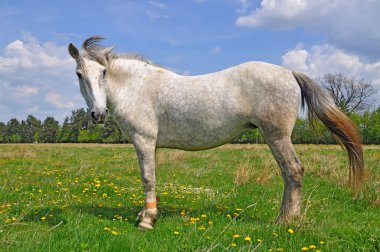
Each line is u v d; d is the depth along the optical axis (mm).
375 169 10055
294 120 4816
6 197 6559
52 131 93500
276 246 3912
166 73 5211
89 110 4871
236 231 4383
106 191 7457
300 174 4730
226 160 14891
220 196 7215
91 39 4992
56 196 6875
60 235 4059
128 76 5156
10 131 100188
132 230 4691
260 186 8516
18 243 3740
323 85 4980
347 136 4809
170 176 10641
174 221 5055
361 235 4277
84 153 21203
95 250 3547
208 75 5082
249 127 5012
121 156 18109
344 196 7156
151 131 5012
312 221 4711
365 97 44562
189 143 5086
